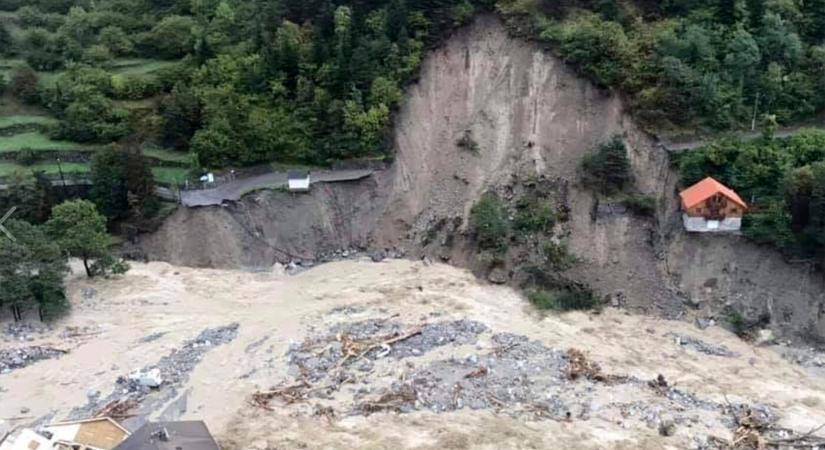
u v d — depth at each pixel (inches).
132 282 2709.2
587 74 3016.7
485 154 3038.9
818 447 1925.4
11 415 2034.9
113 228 2913.4
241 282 2748.5
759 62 2913.4
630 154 2859.3
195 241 2859.3
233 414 2021.4
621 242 2716.5
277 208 2898.6
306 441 1897.1
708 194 2554.1
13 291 2395.4
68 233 2583.7
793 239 2481.5
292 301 2600.9
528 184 2920.8
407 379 2151.8
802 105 2876.5
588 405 2065.7
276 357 2267.5
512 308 2581.2
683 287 2608.3
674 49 2935.5
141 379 2146.9
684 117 2851.9
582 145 2957.7
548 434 1940.2
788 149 2667.3
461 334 2375.7
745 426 2001.7
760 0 3026.6
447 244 2869.1
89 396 2113.7
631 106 2910.9
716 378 2241.6
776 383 2228.1
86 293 2630.4
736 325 2495.1
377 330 2393.0
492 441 1902.1
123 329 2437.3
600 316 2559.1
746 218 2588.6
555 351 2310.5
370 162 3004.4
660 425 1988.2
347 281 2721.5
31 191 2871.6
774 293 2503.7
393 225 2962.6
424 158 3065.9
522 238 2787.9
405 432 1934.1
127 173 2869.1
